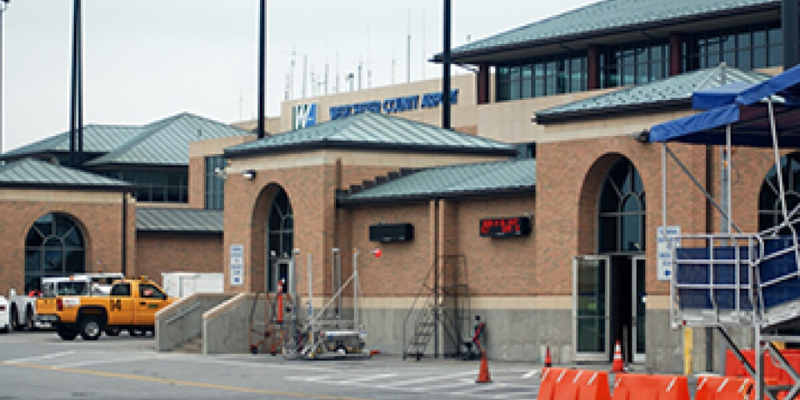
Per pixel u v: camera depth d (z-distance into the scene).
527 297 39.00
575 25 61.00
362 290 44.72
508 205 39.91
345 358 40.53
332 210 44.84
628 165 36.03
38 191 60.38
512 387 29.70
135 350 44.19
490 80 67.62
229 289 48.69
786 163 32.97
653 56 58.38
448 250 41.53
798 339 18.45
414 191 43.00
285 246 47.66
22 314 57.31
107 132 87.75
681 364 33.22
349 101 82.00
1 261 59.22
